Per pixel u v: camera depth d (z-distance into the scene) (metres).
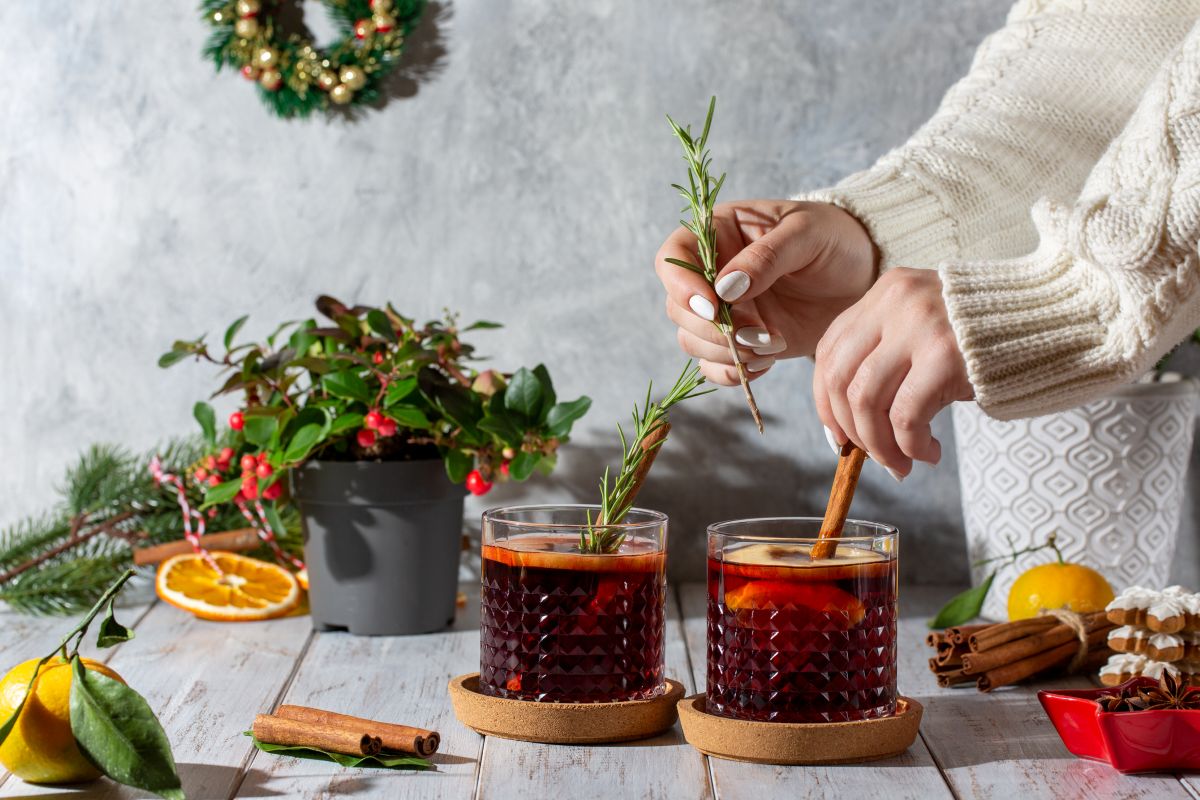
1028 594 1.20
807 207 0.96
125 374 1.51
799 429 1.51
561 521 0.98
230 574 1.40
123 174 1.49
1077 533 1.29
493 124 1.49
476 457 1.24
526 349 1.50
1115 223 0.74
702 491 1.52
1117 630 0.93
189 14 1.47
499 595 0.91
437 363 1.27
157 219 1.49
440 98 1.48
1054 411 0.76
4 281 1.50
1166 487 1.31
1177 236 0.73
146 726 0.73
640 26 1.48
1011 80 1.13
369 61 1.45
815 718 0.84
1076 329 0.74
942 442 1.51
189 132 1.49
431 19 1.48
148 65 1.48
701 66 1.48
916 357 0.74
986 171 1.05
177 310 1.50
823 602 0.84
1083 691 0.86
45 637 1.25
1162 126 0.77
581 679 0.89
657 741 0.89
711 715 0.85
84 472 1.45
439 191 1.49
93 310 1.50
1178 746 0.80
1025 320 0.74
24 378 1.51
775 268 0.87
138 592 1.47
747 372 0.91
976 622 1.34
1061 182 1.08
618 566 0.89
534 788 0.79
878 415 0.76
